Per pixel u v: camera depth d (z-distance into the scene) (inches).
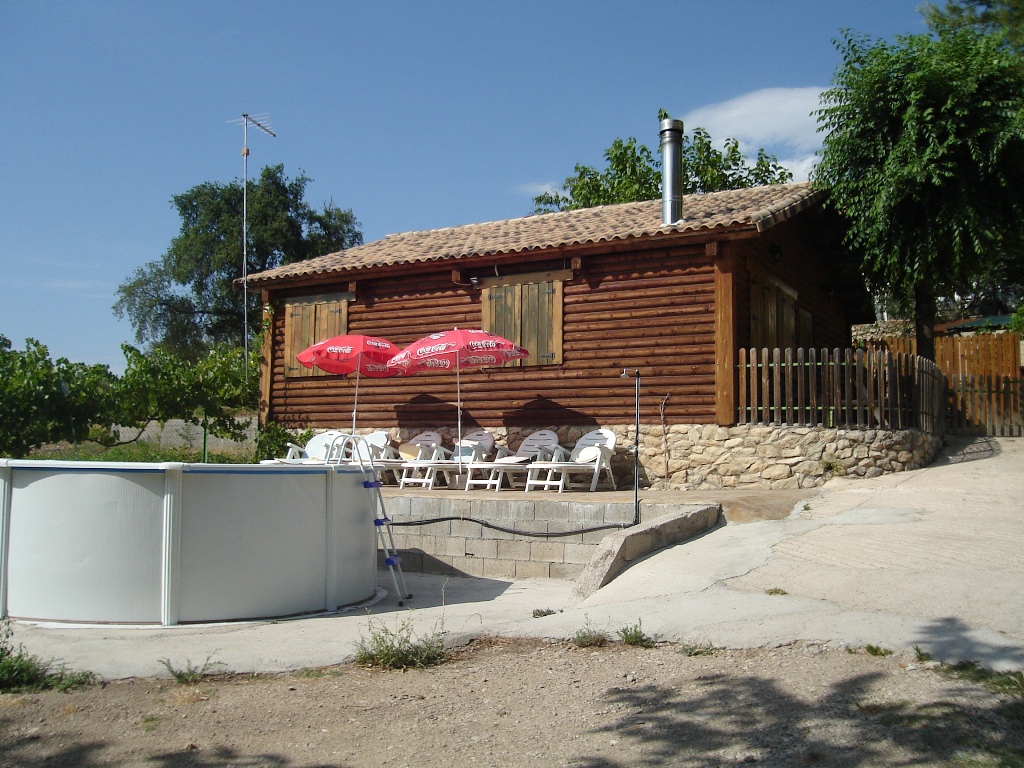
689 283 515.8
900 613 241.0
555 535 414.9
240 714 197.8
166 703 205.2
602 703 198.2
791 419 477.1
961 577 267.7
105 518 291.7
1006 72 531.2
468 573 434.6
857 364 468.1
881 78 546.6
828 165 567.8
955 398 621.6
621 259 538.9
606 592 304.8
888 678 199.2
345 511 338.3
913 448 478.6
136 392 623.8
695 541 366.3
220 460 685.9
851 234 572.4
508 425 567.8
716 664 218.5
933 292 599.8
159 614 289.7
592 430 538.0
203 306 1685.5
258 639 265.9
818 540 335.6
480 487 551.2
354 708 201.0
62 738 183.6
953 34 573.9
